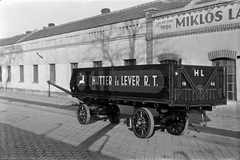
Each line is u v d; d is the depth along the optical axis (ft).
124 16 51.60
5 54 88.89
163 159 18.60
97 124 31.50
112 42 50.19
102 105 31.45
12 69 85.30
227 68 35.06
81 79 31.65
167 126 26.50
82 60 57.72
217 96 23.94
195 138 24.64
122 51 48.11
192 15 37.37
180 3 44.50
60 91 64.49
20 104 53.36
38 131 27.84
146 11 43.32
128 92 24.94
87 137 25.00
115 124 31.37
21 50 79.66
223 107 35.19
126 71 25.20
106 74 27.68
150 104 24.07
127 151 20.45
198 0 40.98
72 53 60.49
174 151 20.49
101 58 52.80
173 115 24.21
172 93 20.83
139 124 24.50
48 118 36.52
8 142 23.09
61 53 63.72
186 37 38.27
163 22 41.09
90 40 55.36
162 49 41.45
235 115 34.01
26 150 20.57
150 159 18.58
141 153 19.95
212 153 20.08
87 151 20.45
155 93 22.16
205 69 23.06
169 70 20.95
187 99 21.61
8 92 82.48
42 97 64.64
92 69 29.81
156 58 42.29
